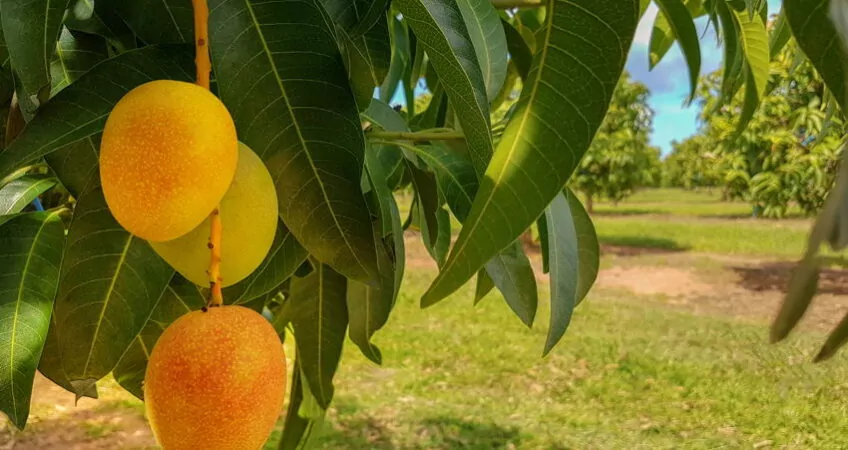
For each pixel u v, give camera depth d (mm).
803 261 313
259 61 692
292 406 1533
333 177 698
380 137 1195
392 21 1614
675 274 12211
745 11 1275
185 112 516
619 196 17922
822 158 9156
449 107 1536
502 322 8727
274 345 562
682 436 5301
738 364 6949
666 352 7395
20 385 883
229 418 525
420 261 14016
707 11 1509
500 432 5379
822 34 493
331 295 1255
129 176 509
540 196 576
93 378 831
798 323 318
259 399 539
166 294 1001
